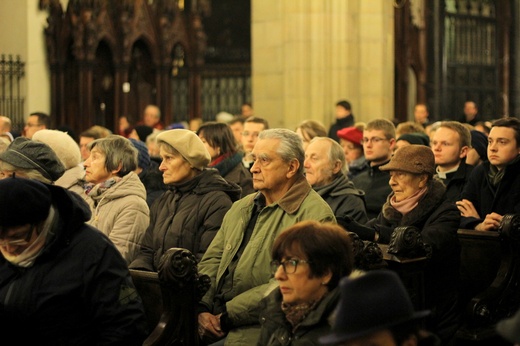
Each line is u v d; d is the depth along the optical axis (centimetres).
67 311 602
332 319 567
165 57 2256
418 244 809
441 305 859
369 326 418
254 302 741
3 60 2166
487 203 1009
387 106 2141
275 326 602
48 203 588
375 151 1144
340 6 2097
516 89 2997
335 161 991
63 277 596
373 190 1138
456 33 2844
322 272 573
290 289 578
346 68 2100
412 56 2566
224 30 2694
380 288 422
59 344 602
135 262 862
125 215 898
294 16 2111
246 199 807
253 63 2212
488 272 945
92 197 927
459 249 868
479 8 2912
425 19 2717
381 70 2117
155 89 2267
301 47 2105
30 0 2208
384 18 2128
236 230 794
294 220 762
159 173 1134
